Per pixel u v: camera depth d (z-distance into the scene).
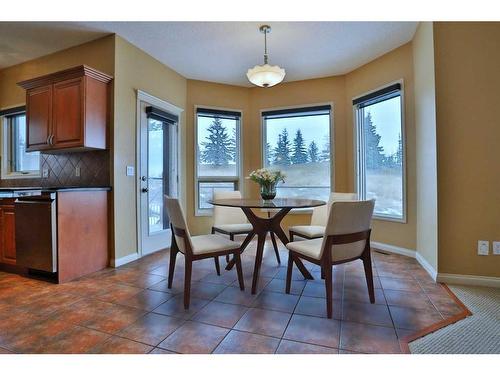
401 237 3.43
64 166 3.37
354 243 2.00
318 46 3.38
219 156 4.60
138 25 2.92
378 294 2.25
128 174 3.24
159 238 3.77
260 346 1.55
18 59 3.61
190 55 3.61
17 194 2.99
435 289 2.33
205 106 4.45
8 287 2.45
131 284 2.52
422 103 2.92
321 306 2.05
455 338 1.62
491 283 2.38
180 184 4.18
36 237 2.58
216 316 1.91
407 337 1.63
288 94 4.48
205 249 2.15
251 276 2.74
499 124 2.35
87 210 2.82
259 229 2.47
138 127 3.39
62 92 2.94
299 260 2.58
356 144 4.00
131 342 1.59
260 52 3.52
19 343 1.59
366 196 3.96
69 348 1.54
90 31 3.01
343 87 4.21
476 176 2.41
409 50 3.29
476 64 2.39
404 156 3.34
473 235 2.42
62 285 2.49
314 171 4.41
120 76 3.13
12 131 3.95
